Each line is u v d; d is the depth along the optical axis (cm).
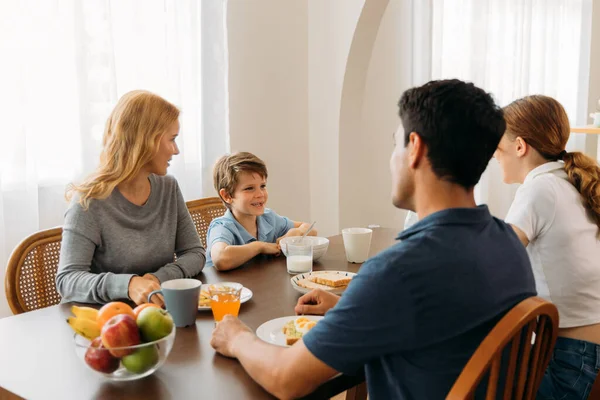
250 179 195
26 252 163
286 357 97
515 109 165
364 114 379
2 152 216
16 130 216
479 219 97
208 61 280
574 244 153
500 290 95
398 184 104
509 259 99
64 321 133
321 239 188
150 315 102
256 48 318
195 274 169
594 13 543
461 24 406
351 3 321
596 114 367
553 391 151
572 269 153
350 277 155
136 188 172
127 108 164
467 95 96
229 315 120
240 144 317
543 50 495
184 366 109
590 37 546
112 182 164
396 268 90
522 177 169
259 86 323
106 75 238
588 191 154
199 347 117
